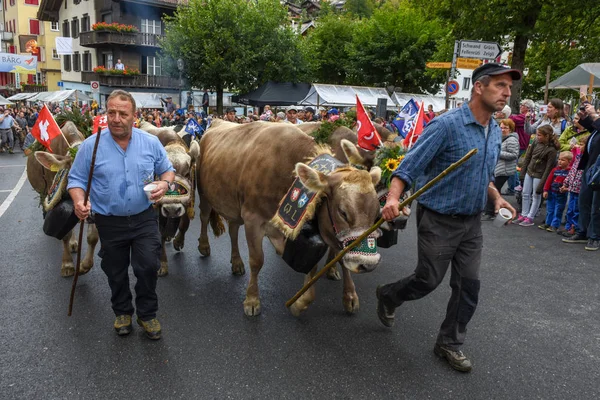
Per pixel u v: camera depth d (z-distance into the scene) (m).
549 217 7.18
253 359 3.33
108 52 33.16
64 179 4.15
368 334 3.73
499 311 4.23
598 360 3.41
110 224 3.41
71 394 2.90
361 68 29.77
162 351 3.42
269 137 4.02
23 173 13.04
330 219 3.28
